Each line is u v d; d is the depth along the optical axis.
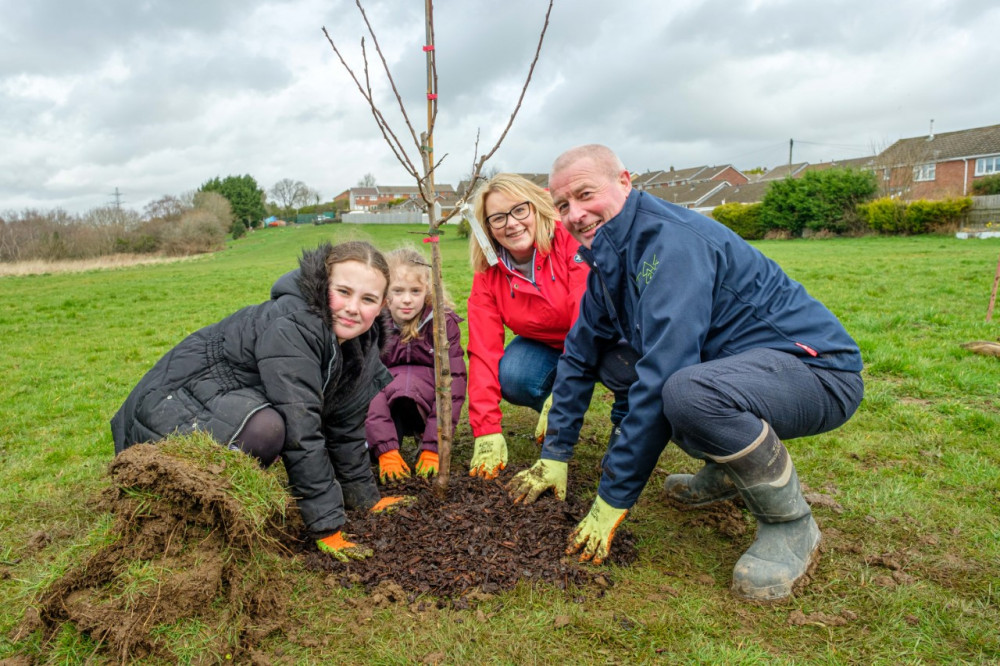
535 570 2.50
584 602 2.35
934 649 2.09
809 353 2.36
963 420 4.25
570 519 2.83
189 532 2.19
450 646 2.12
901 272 13.59
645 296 2.36
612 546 2.67
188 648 2.02
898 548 2.70
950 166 42.56
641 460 2.42
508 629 2.20
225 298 15.84
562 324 3.65
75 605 2.08
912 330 7.44
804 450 3.85
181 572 2.11
